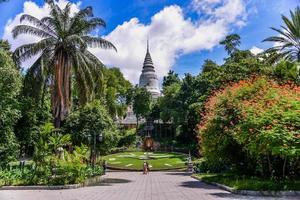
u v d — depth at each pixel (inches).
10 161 1091.9
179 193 613.0
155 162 1916.8
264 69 1435.8
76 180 775.1
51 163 779.4
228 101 800.3
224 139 805.9
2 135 1053.2
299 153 561.3
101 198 547.5
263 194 560.7
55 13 1180.5
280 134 571.2
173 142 2763.3
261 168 753.6
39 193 625.0
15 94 1021.2
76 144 1162.6
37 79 1135.6
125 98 3211.1
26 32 1165.7
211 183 824.3
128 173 1508.4
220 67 1966.0
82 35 1210.6
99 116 1195.3
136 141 2982.3
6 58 975.6
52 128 849.5
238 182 661.3
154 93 4419.3
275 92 706.8
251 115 655.1
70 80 1170.0
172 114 2559.1
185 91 2586.1
